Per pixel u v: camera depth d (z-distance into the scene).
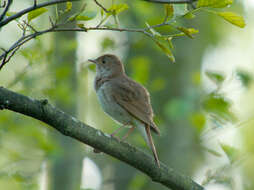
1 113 12.69
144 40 14.51
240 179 11.41
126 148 7.67
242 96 16.73
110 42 13.78
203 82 14.29
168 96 15.18
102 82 11.03
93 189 10.42
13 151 12.37
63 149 13.34
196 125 11.55
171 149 14.71
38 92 12.74
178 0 6.06
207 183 8.74
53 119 6.94
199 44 16.36
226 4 6.30
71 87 13.98
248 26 19.09
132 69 15.07
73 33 14.24
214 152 10.09
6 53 6.46
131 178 14.95
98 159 15.55
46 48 12.82
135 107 9.88
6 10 6.18
